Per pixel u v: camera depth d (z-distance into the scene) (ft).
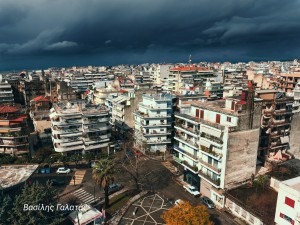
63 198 223.71
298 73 504.02
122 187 243.60
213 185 209.87
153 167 288.51
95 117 314.76
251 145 211.41
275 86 513.45
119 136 395.96
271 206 184.55
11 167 215.92
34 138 352.69
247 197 195.72
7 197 166.30
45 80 620.49
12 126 293.64
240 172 211.41
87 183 251.60
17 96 625.00
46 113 412.77
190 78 623.77
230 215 198.49
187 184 246.88
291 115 268.41
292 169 225.76
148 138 321.11
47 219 168.96
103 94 486.38
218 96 511.81
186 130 242.99
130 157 316.19
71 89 529.04
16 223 156.15
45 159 293.23
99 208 209.77
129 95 405.59
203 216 163.02
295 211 150.20
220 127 201.26
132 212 205.57
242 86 512.22
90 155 301.63
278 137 263.29
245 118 202.69
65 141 309.01
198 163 228.43
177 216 161.58
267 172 226.58
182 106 275.80
